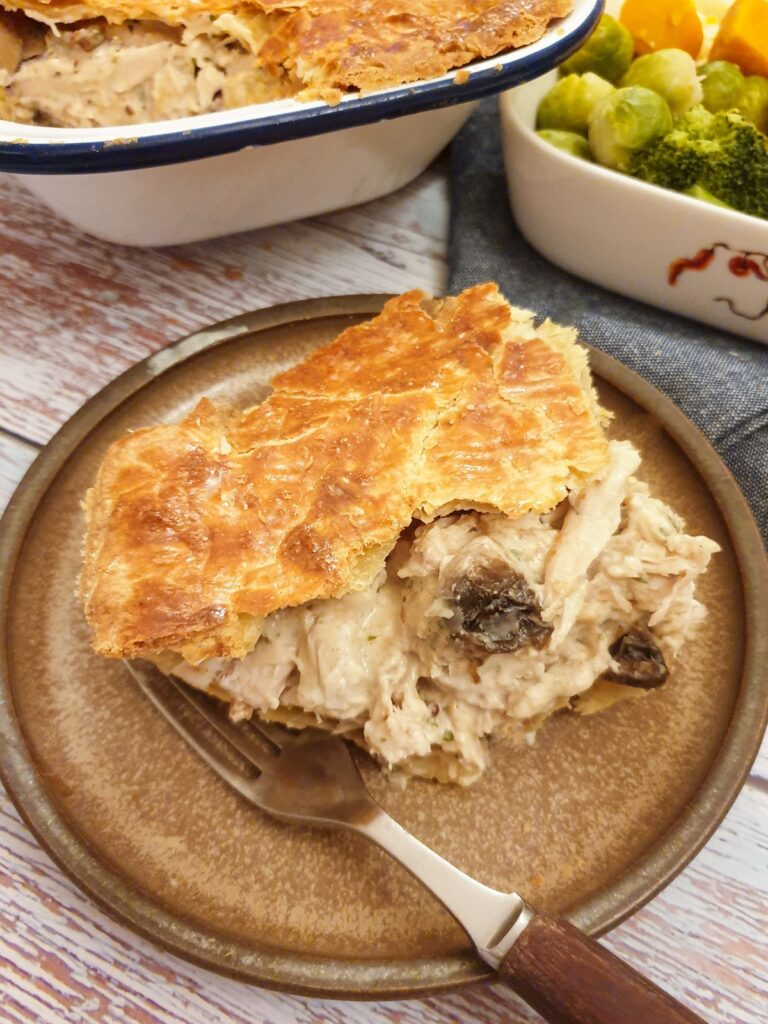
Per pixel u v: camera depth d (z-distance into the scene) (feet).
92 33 1.15
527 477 0.79
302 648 0.81
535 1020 0.72
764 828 0.81
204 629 0.74
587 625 0.83
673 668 0.85
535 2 1.05
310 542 0.76
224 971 0.68
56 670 0.85
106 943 0.75
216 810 0.78
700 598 0.88
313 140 1.04
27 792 0.74
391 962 0.68
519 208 1.17
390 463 0.79
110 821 0.77
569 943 0.64
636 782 0.79
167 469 0.82
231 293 1.21
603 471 0.82
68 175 0.99
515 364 0.85
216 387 1.02
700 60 1.32
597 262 1.15
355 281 1.22
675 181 1.13
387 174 1.21
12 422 1.07
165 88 1.17
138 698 0.84
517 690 0.81
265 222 1.22
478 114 1.33
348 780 0.78
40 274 1.21
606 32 1.24
